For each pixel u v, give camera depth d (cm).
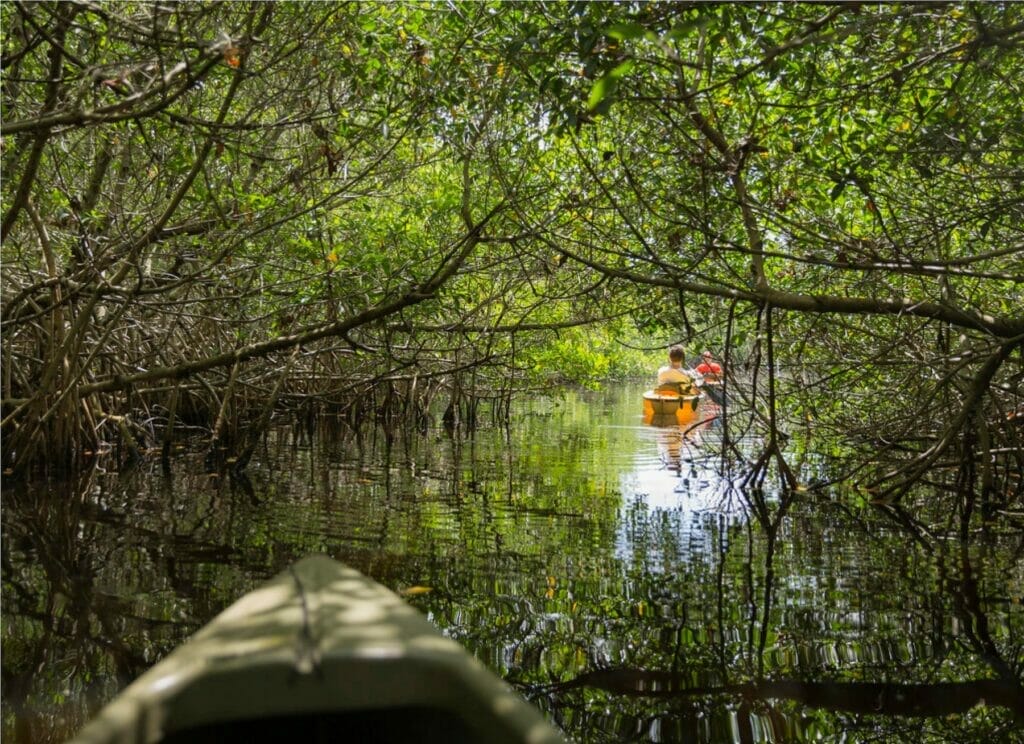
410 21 587
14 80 476
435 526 548
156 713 129
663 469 825
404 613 162
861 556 491
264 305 885
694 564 466
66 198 654
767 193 617
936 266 510
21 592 394
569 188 670
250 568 440
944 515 618
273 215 670
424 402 1274
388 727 153
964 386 663
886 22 457
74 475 738
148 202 766
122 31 479
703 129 585
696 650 333
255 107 623
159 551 475
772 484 739
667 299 761
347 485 712
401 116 625
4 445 725
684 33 191
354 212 794
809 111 558
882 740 254
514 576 433
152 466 803
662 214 651
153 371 767
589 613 376
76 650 324
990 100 500
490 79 578
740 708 282
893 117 555
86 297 717
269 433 1105
